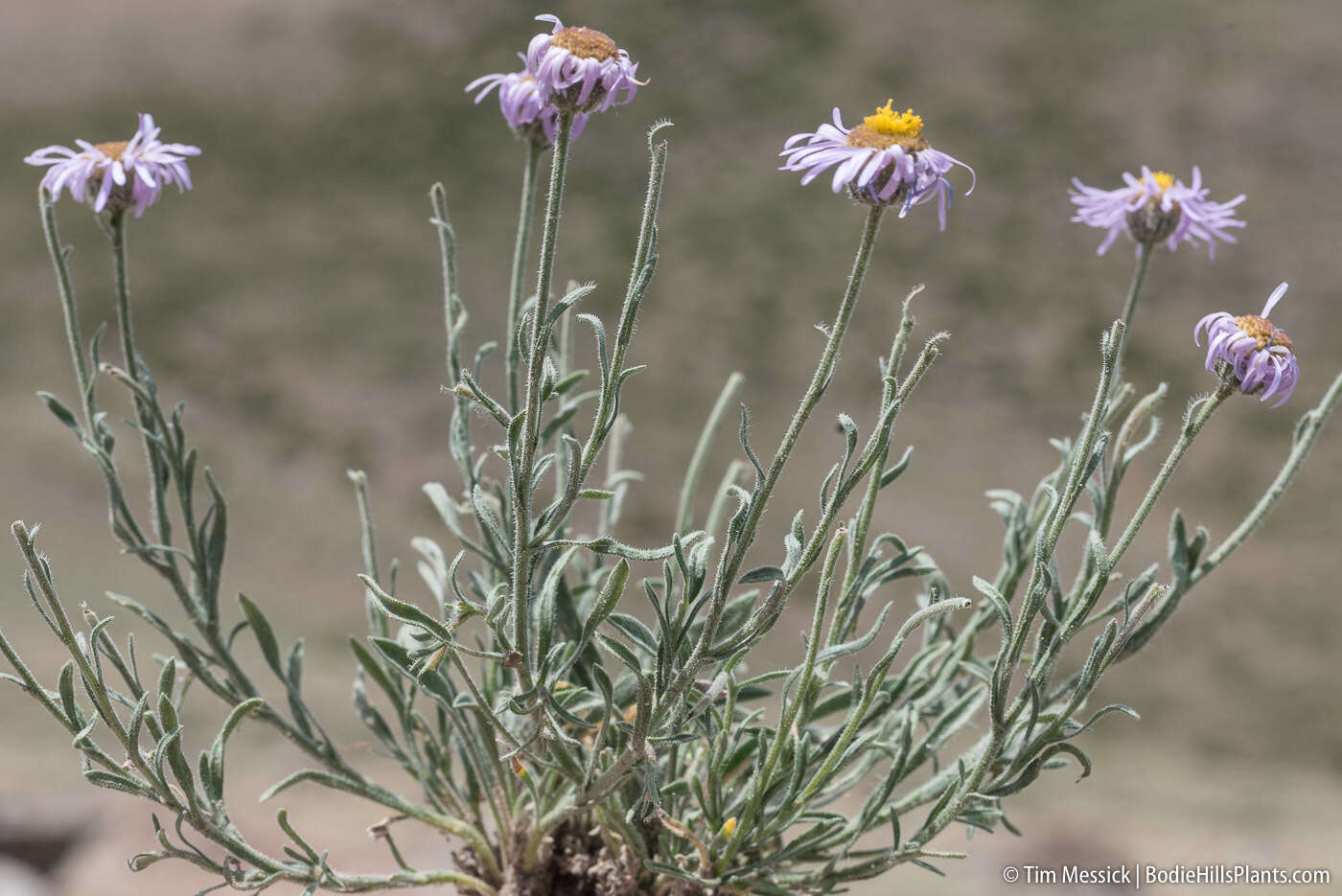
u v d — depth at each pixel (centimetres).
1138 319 624
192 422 544
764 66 771
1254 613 484
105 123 704
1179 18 790
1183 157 712
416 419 566
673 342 600
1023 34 779
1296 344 613
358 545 490
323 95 738
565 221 670
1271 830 332
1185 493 530
